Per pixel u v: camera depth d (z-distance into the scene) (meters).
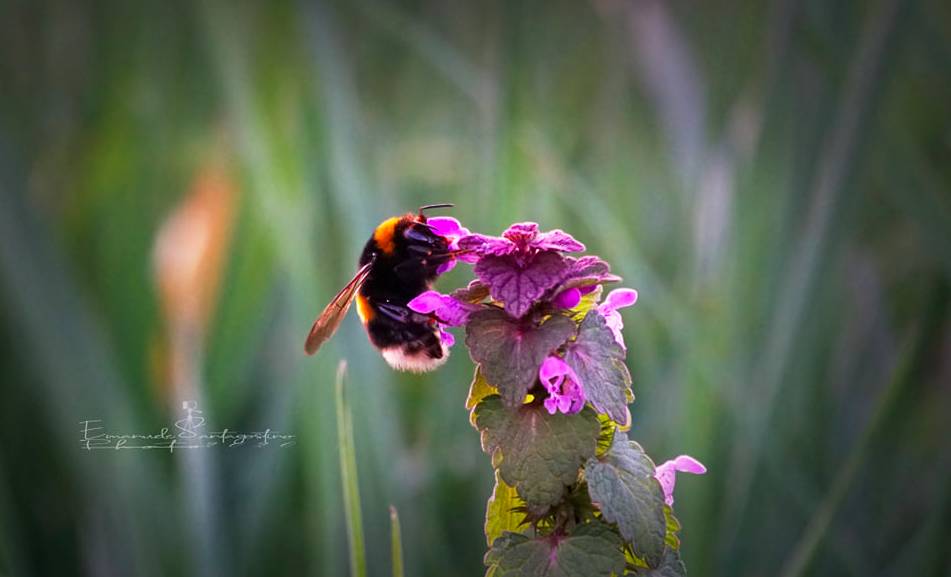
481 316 0.42
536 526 0.42
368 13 0.68
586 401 0.42
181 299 0.65
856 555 0.59
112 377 0.59
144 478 0.59
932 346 0.62
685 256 0.68
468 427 0.65
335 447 0.58
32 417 0.65
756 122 0.63
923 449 0.67
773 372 0.58
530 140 0.62
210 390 0.65
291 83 0.62
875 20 0.59
